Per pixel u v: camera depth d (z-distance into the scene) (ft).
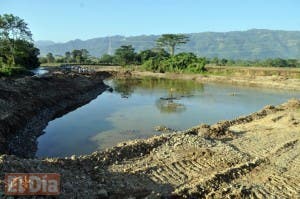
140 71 330.34
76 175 53.21
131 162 64.28
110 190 51.19
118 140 89.15
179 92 188.96
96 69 336.29
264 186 56.39
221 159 66.85
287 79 235.20
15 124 89.45
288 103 129.59
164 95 176.45
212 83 240.53
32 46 295.89
